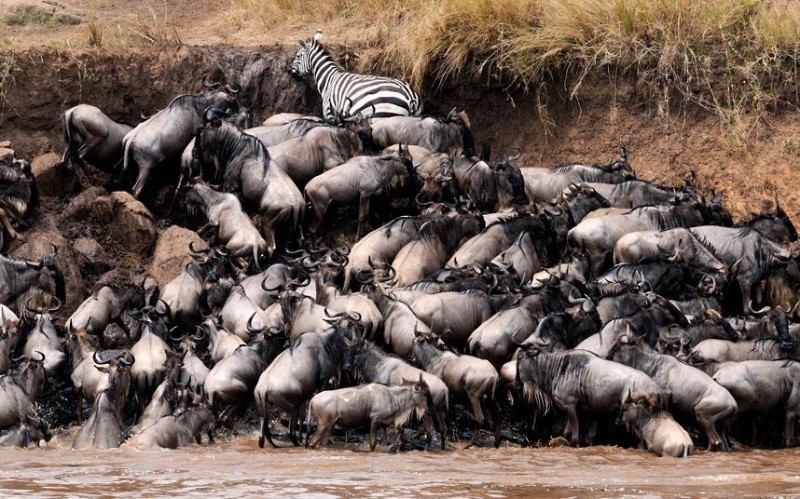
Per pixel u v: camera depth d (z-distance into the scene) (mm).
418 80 63938
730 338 46000
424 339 43750
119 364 42719
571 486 35156
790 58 62312
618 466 38531
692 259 50375
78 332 46281
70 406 46531
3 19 68625
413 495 33750
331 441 42844
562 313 45250
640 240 50594
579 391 42625
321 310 45781
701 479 36375
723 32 62812
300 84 65812
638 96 62625
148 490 34188
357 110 61906
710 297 48375
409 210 56750
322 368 42969
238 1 74375
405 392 41406
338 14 71375
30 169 53875
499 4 63906
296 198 53062
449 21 64000
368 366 43375
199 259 50188
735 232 51531
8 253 52656
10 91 60031
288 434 43406
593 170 57031
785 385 43438
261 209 53406
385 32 67438
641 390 41719
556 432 43781
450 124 58812
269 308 48094
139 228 54312
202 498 33312
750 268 51000
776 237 53875
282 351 44875
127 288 49281
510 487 34906
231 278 50000
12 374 43031
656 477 36656
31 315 47750
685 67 61812
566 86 63219
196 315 49000
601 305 46625
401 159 54562
